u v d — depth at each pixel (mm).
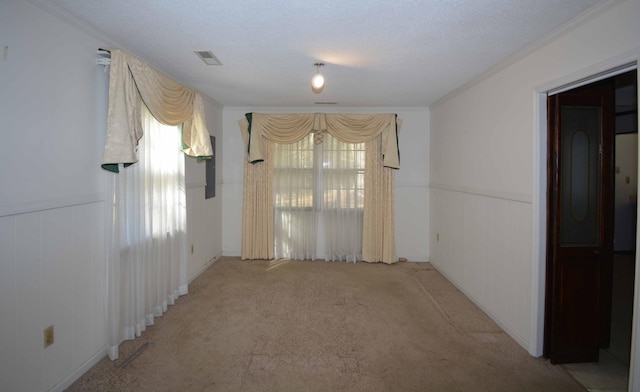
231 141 4812
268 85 3535
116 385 2014
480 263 3162
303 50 2531
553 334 2266
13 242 1642
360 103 4422
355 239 4730
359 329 2748
